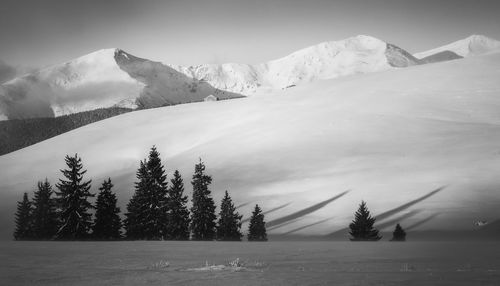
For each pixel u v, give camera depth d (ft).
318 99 614.75
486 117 465.06
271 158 416.67
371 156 381.19
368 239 198.39
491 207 241.76
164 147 561.02
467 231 210.79
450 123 451.53
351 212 266.36
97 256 88.43
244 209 304.71
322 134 462.19
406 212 249.14
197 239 235.81
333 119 506.07
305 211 282.56
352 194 297.53
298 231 246.27
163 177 239.50
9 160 598.75
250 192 341.62
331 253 95.40
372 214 255.70
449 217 231.91
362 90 614.75
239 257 85.71
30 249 107.96
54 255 90.43
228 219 235.61
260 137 490.49
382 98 562.25
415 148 385.09
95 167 527.81
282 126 515.50
